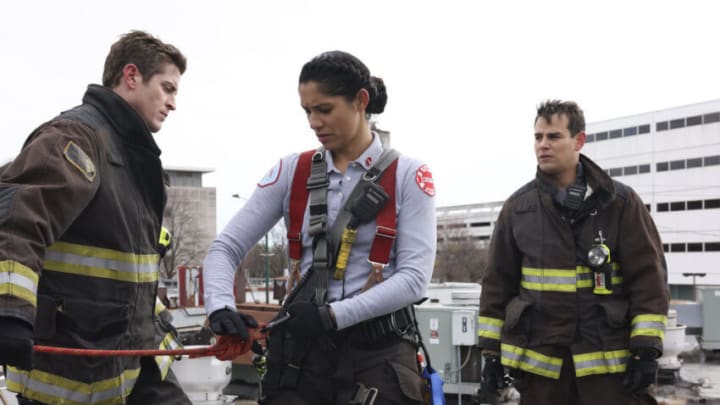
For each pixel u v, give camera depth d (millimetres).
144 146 2846
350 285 2656
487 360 3936
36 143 2467
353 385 2600
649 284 3549
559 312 3660
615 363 3553
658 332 3467
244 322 2625
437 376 2730
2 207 2258
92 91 2809
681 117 76438
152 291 2979
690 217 75562
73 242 2639
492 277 3959
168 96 3000
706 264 74062
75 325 2629
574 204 3699
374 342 2617
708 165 74375
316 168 2768
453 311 8047
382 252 2641
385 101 2803
